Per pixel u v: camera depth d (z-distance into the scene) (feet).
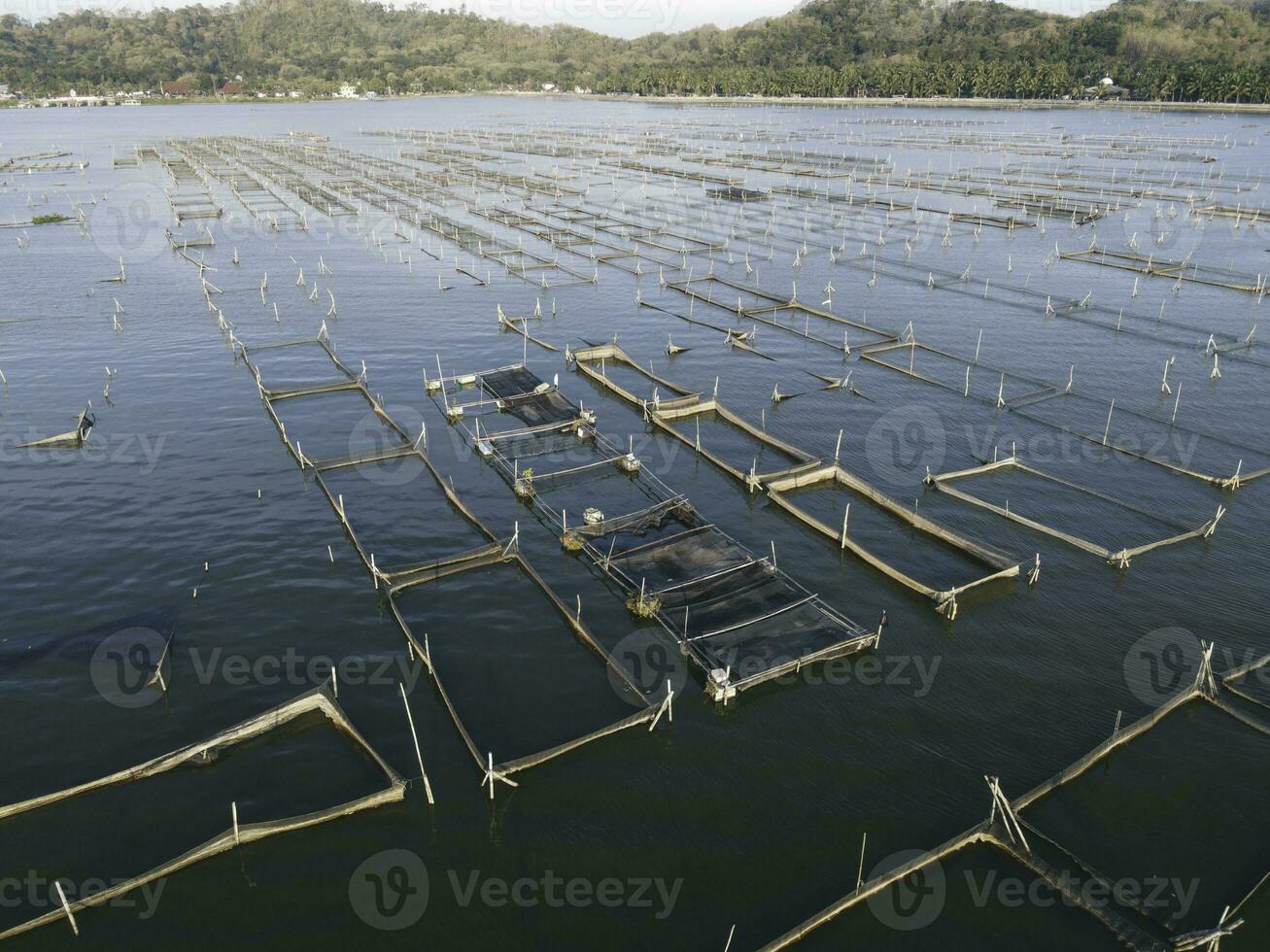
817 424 217.56
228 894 99.76
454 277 362.12
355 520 175.01
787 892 99.50
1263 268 345.10
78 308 319.68
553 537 168.96
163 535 170.30
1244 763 115.34
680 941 94.32
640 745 119.55
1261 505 174.50
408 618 146.00
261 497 184.14
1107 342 269.85
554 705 126.82
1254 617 142.72
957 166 626.23
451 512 178.29
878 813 109.29
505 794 112.37
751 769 115.85
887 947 93.40
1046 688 128.98
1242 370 243.40
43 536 169.78
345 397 236.63
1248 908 96.78
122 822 108.99
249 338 285.84
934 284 336.70
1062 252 382.83
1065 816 107.65
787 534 169.68
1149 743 118.01
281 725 122.93
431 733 122.01
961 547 161.68
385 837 106.42
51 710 126.31
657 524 169.37
